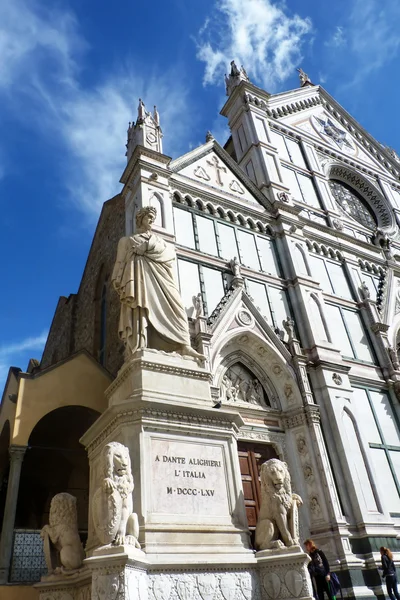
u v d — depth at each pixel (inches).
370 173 1405.0
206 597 346.9
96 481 445.7
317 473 675.4
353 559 616.1
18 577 519.5
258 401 731.4
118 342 780.6
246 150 1125.7
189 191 868.6
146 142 864.9
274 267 898.1
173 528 367.2
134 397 417.7
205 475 410.3
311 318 842.2
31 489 850.1
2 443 716.0
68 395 643.5
